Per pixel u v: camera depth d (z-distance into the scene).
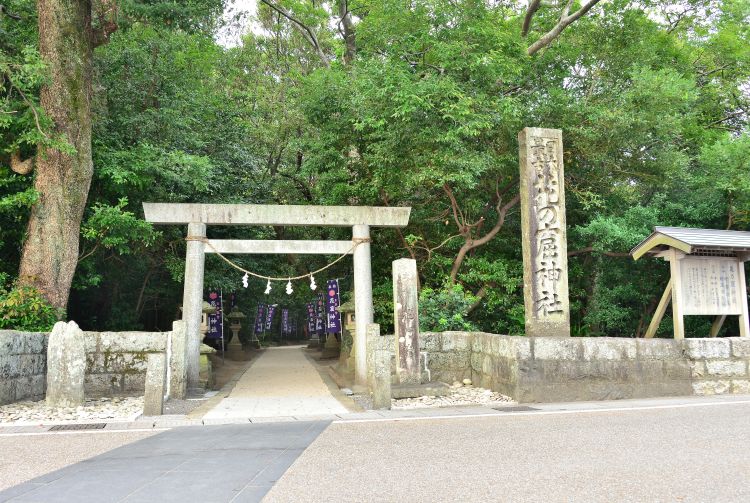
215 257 18.61
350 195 16.53
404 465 4.97
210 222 13.01
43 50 12.40
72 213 12.55
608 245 14.92
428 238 16.95
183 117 17.02
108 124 15.77
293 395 11.66
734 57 18.02
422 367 11.48
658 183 15.37
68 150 11.45
